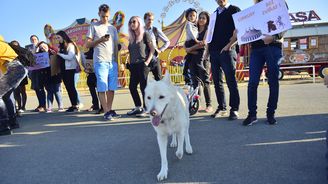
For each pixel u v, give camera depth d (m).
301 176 2.85
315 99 7.65
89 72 7.54
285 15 4.60
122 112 7.38
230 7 5.43
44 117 7.32
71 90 7.91
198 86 6.48
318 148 3.64
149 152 3.91
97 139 4.76
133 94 6.69
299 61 17.22
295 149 3.65
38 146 4.55
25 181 3.17
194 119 5.82
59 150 4.27
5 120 5.47
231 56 5.39
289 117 5.50
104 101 6.41
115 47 6.51
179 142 3.44
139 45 6.24
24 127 6.14
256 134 4.42
